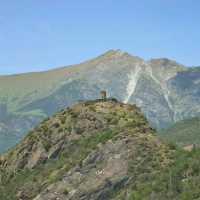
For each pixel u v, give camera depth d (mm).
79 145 135375
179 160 120500
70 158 132125
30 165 141500
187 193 108000
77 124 141250
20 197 133000
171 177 114438
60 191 123188
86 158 126000
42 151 141625
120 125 135500
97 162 124750
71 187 122625
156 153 123750
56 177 127875
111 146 126125
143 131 131750
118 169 121750
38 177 134125
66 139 139625
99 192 119938
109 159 123938
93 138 134000
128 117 138125
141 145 125125
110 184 120312
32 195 130125
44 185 129125
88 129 138500
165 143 128125
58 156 138250
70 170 126062
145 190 114500
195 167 115062
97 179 121562
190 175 114062
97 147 127250
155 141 127688
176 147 127438
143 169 120500
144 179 118500
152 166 120875
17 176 141500
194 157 120375
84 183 122188
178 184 112125
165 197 110938
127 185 119000
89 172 123688
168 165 120000
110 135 130375
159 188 113438
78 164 125750
